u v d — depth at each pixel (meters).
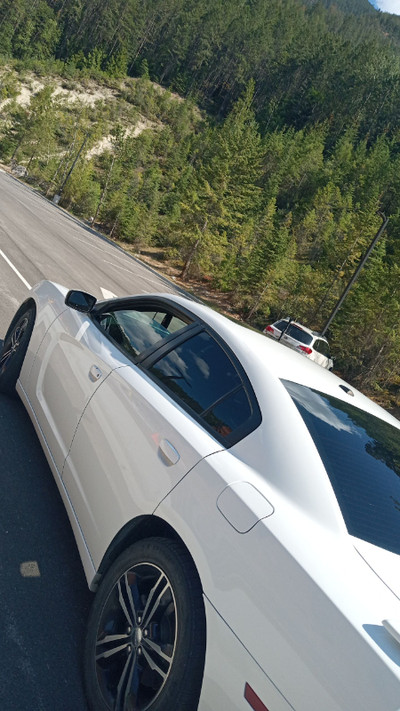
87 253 24.72
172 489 2.12
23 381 4.02
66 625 2.49
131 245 54.22
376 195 95.75
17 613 2.44
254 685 1.58
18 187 56.69
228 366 2.52
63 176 76.69
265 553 1.72
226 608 1.73
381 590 1.63
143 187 77.31
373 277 38.22
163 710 1.79
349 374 33.72
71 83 161.00
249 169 52.44
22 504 3.26
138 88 172.25
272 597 1.64
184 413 2.42
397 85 174.62
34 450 3.89
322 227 75.00
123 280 20.67
